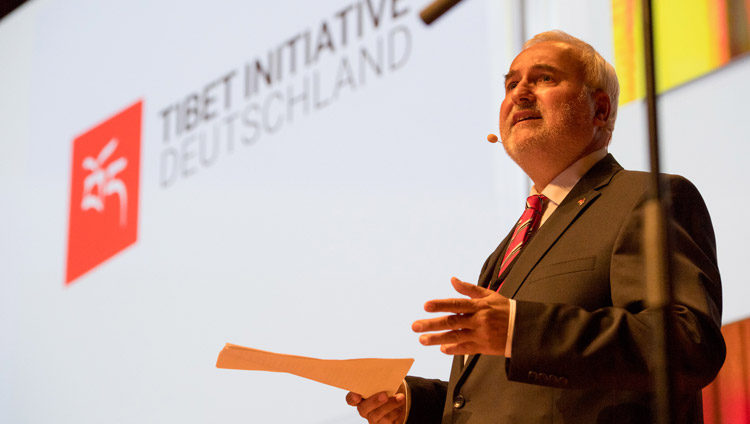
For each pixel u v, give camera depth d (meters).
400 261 4.05
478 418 2.18
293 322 4.39
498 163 3.83
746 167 3.02
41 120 6.25
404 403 2.58
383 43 4.41
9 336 5.91
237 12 5.15
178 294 4.95
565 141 2.59
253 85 4.96
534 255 2.33
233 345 2.16
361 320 4.12
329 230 4.38
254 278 4.62
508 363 1.97
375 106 4.36
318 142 4.55
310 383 4.14
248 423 4.36
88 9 6.14
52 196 5.98
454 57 4.10
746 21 3.11
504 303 1.98
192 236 4.99
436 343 1.95
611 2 3.54
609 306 2.18
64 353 5.50
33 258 5.96
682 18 3.25
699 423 2.18
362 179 4.31
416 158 4.12
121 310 5.23
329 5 4.70
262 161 4.77
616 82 2.77
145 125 5.49
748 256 2.96
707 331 1.97
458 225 3.89
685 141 3.18
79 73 6.06
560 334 1.96
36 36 6.50
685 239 2.14
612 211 2.30
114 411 5.07
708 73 3.17
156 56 5.55
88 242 5.60
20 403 5.66
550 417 2.09
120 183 5.52
